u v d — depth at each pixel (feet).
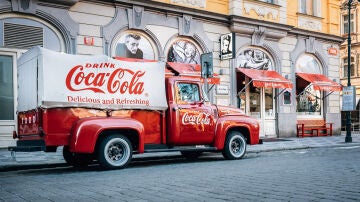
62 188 19.79
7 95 41.42
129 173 25.21
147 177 23.08
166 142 30.48
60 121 25.75
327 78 69.46
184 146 31.22
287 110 64.34
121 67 28.09
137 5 48.78
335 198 16.21
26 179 23.45
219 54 56.54
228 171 25.22
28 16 41.93
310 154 37.91
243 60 59.77
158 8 50.31
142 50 50.11
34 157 34.35
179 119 30.48
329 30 71.36
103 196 17.33
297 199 16.08
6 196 17.88
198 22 54.65
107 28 46.75
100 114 27.37
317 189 18.33
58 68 25.57
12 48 41.11
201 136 31.63
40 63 25.17
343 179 21.34
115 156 27.50
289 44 65.72
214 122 32.55
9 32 40.98
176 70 49.21
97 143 27.32
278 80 57.47
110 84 27.55
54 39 43.68
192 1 54.08
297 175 22.98
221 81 56.44
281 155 37.32
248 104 60.13
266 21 60.49
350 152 39.96
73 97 26.02
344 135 72.23
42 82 24.95
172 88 30.73
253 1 59.88
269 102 63.21
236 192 17.76
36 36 42.55
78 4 44.93
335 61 72.84
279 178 21.85
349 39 57.26
